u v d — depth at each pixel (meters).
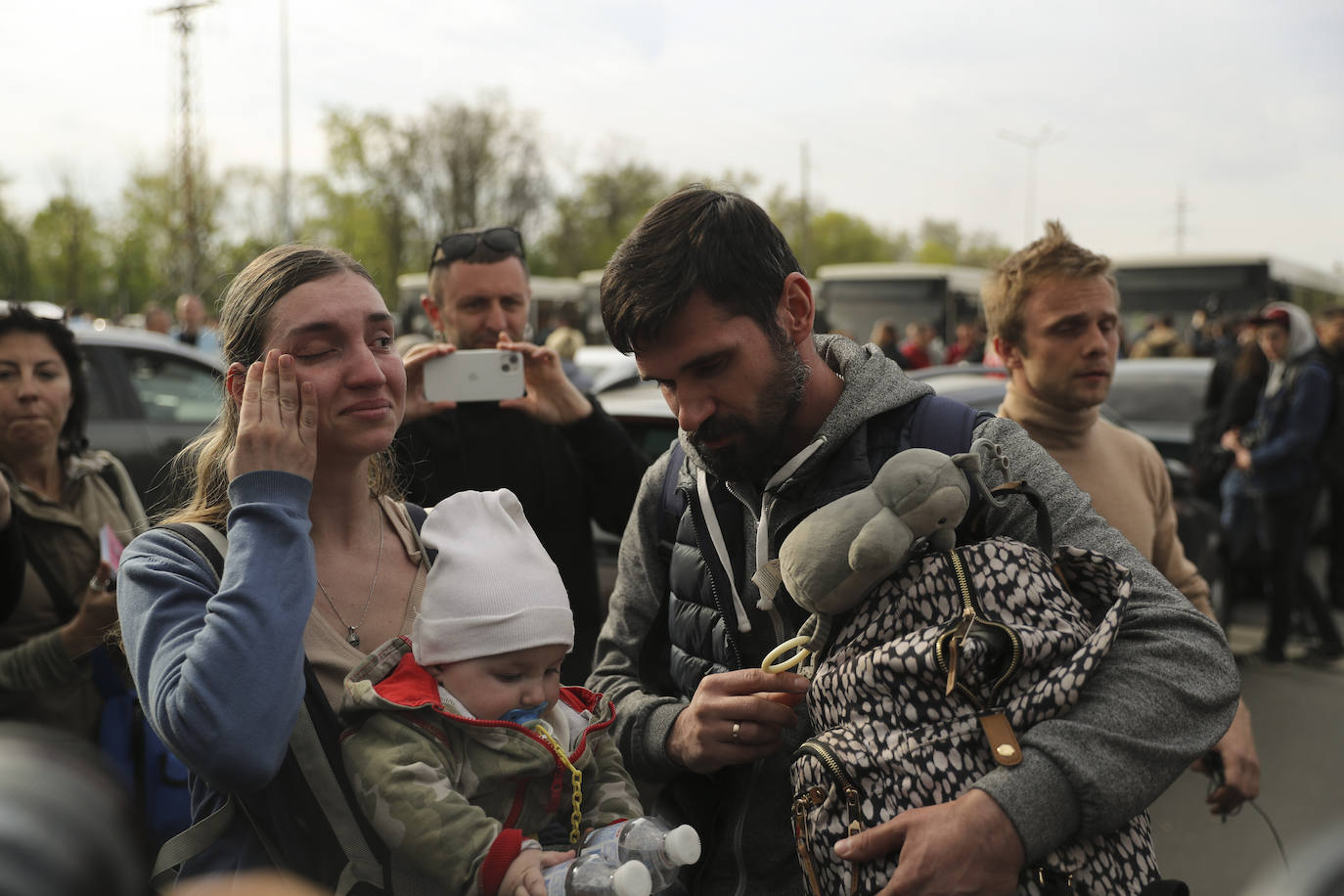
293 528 1.50
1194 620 1.58
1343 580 7.51
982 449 1.63
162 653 1.45
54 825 0.79
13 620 2.73
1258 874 3.79
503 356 2.88
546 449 2.92
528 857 1.48
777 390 1.65
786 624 1.75
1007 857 1.39
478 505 1.72
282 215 44.69
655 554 2.07
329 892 1.49
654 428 3.70
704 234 1.60
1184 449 8.28
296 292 1.63
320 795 1.51
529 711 1.64
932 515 1.49
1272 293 16.14
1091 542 1.66
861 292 19.30
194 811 1.60
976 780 1.45
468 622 1.58
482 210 44.91
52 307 3.90
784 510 1.74
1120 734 1.45
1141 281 16.61
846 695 1.54
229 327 1.69
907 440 1.73
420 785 1.49
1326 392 6.06
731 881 1.79
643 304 1.61
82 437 3.01
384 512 1.83
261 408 1.55
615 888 1.40
